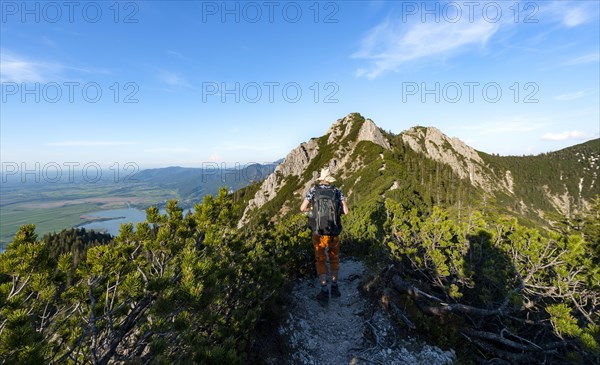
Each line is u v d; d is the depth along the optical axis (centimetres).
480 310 591
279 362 495
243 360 382
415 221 841
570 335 479
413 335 594
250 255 629
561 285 551
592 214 1148
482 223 753
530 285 599
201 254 474
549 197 17038
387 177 8006
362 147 12594
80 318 365
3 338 240
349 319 652
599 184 17325
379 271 796
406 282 718
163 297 319
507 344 560
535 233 633
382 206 1160
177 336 358
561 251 592
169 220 470
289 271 834
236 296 516
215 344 397
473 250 731
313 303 705
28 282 301
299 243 877
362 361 525
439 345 573
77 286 327
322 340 577
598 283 518
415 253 798
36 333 259
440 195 9269
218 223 529
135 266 361
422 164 12962
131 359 309
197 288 339
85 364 321
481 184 15425
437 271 695
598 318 540
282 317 594
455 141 17950
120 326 365
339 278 888
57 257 308
